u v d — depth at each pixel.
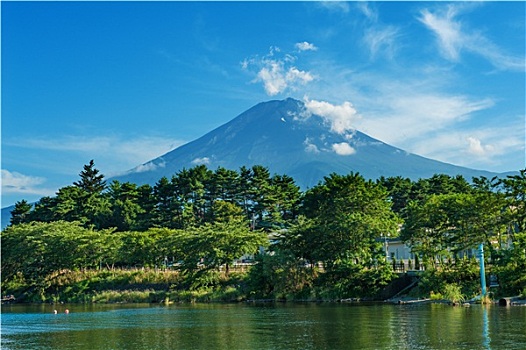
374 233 88.81
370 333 46.03
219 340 45.00
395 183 146.88
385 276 85.38
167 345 43.09
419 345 39.06
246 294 94.19
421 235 86.81
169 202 152.25
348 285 87.56
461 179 144.38
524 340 40.06
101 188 168.25
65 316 71.31
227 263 100.44
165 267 111.69
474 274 79.00
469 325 48.50
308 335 46.34
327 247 91.44
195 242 100.25
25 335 51.50
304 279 91.12
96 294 100.94
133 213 151.75
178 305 88.25
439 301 74.56
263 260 93.88
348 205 95.94
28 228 112.75
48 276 106.56
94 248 106.75
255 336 46.78
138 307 85.62
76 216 146.62
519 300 68.81
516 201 77.88
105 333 51.69
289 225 101.50
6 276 110.75
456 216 80.44
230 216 139.38
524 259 71.75
